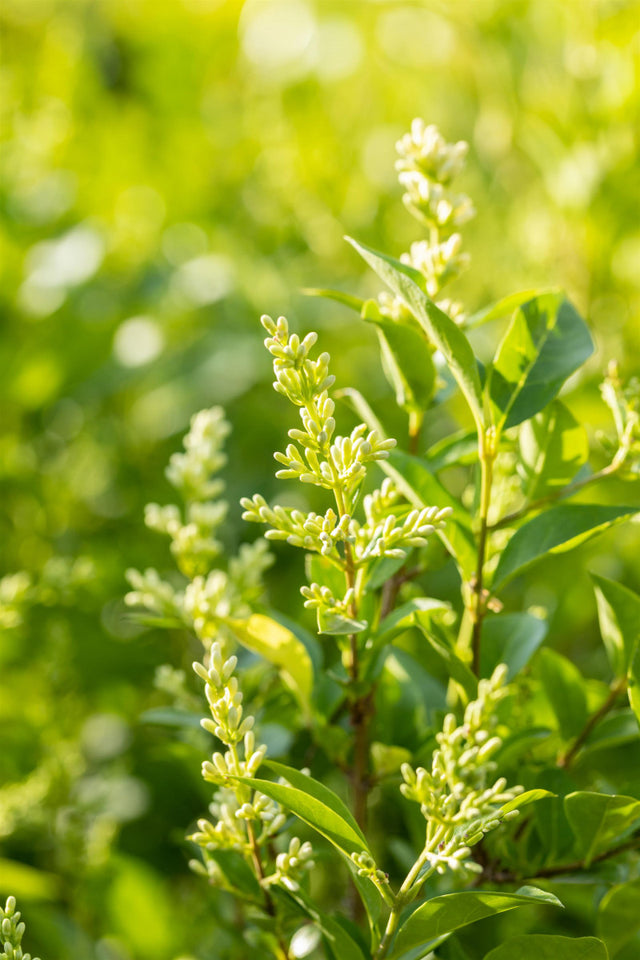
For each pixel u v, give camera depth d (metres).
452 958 0.73
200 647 1.16
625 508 0.72
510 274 1.36
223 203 1.71
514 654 0.75
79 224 1.56
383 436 0.75
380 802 0.92
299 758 0.79
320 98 1.75
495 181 1.43
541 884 0.76
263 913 0.73
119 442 1.46
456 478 1.33
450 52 1.56
